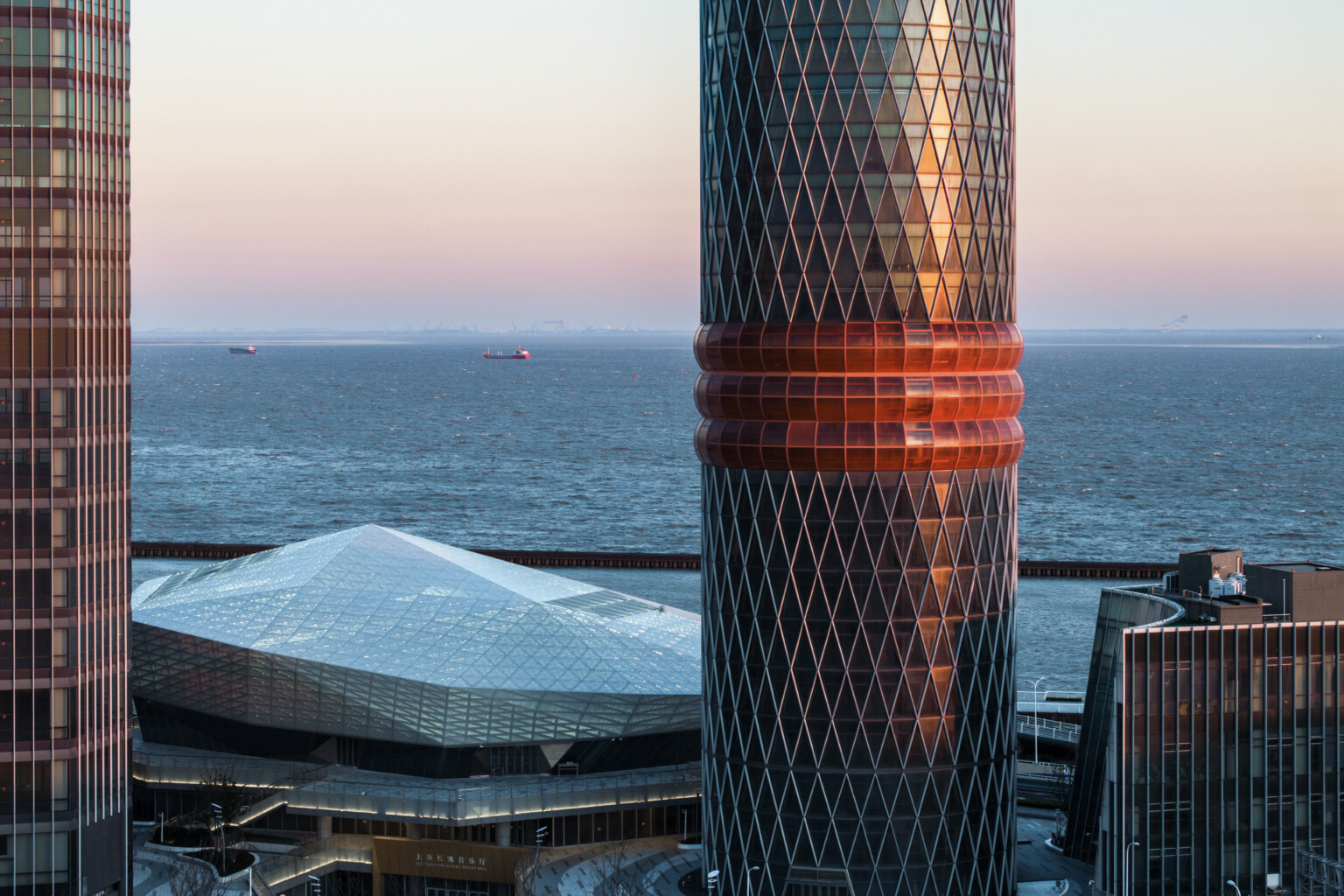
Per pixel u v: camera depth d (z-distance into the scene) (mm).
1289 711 122938
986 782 128875
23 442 123000
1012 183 129625
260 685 154500
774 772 127250
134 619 161500
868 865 126562
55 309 122938
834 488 123812
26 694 123688
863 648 124625
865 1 120688
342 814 147000
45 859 125000
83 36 124125
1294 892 123375
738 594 127500
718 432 127062
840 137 122062
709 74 127875
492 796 144875
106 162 127625
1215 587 130000
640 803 149250
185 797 155250
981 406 126250
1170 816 122438
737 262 126688
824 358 123562
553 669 151750
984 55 124188
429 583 170875
